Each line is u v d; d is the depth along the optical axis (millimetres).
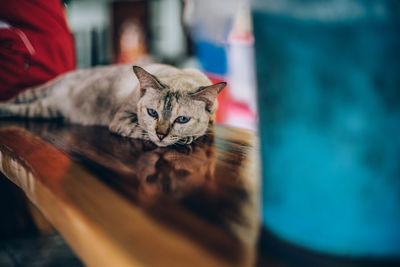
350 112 234
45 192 407
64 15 1412
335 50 233
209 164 547
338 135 239
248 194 403
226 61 2391
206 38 2525
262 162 294
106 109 1071
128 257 257
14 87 1258
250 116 2205
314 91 244
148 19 3039
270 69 269
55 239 942
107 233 291
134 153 623
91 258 294
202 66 2629
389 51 222
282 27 254
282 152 268
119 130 860
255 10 274
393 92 225
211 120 982
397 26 218
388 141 231
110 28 3119
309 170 254
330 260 255
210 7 2430
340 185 244
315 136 247
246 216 338
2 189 1021
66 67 1388
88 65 2225
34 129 879
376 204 239
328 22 233
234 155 620
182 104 826
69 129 916
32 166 497
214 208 357
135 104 905
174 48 2912
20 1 1233
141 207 353
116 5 3092
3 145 635
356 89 230
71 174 463
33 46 1263
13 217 968
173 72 1001
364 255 248
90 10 3176
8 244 889
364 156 235
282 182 272
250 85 2197
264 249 272
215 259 257
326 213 252
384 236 243
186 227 310
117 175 469
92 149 641
